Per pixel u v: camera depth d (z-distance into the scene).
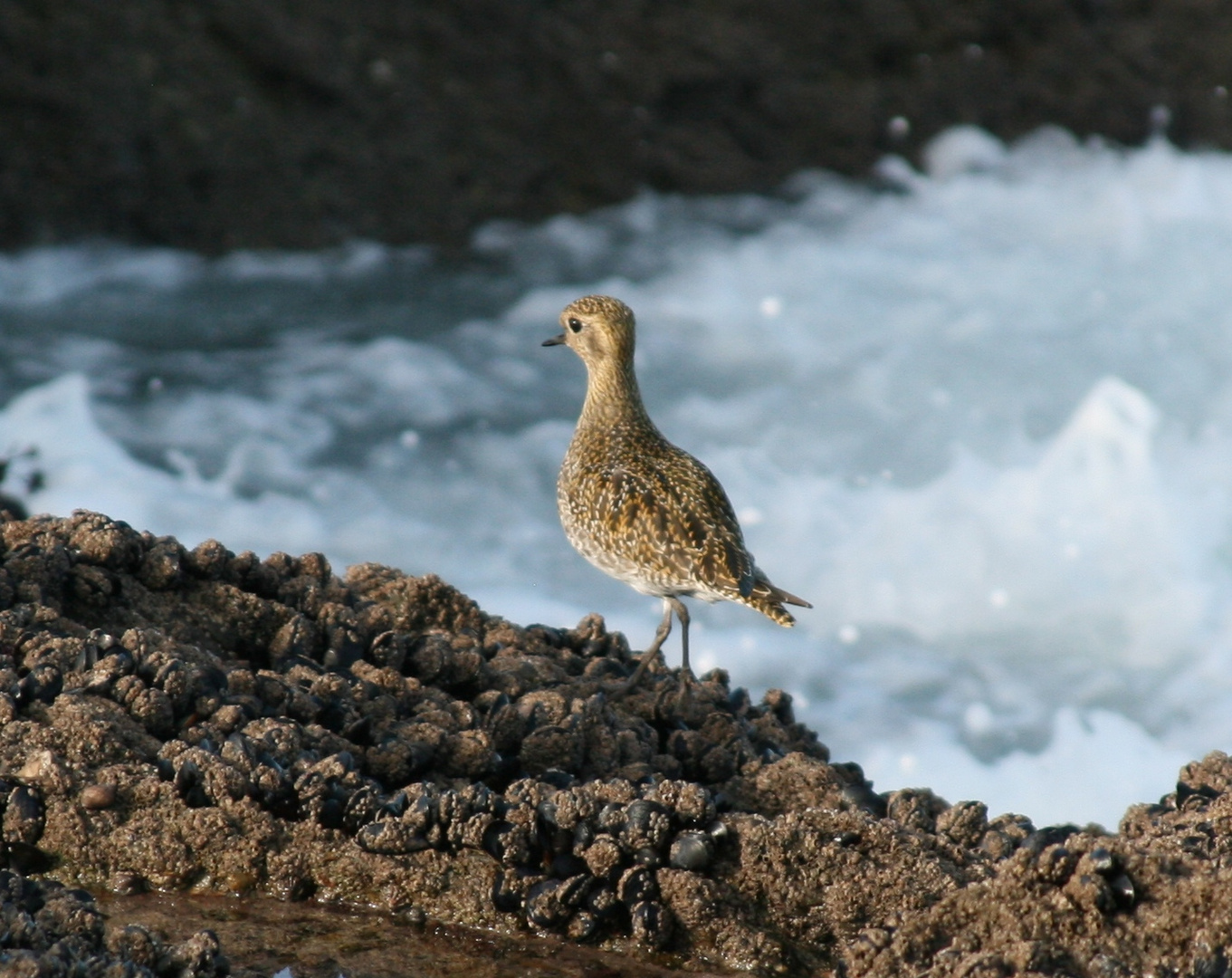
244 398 18.70
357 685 7.38
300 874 6.27
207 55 21.86
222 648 7.88
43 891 5.75
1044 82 23.58
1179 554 15.84
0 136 21.09
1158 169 22.84
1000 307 20.28
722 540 8.55
